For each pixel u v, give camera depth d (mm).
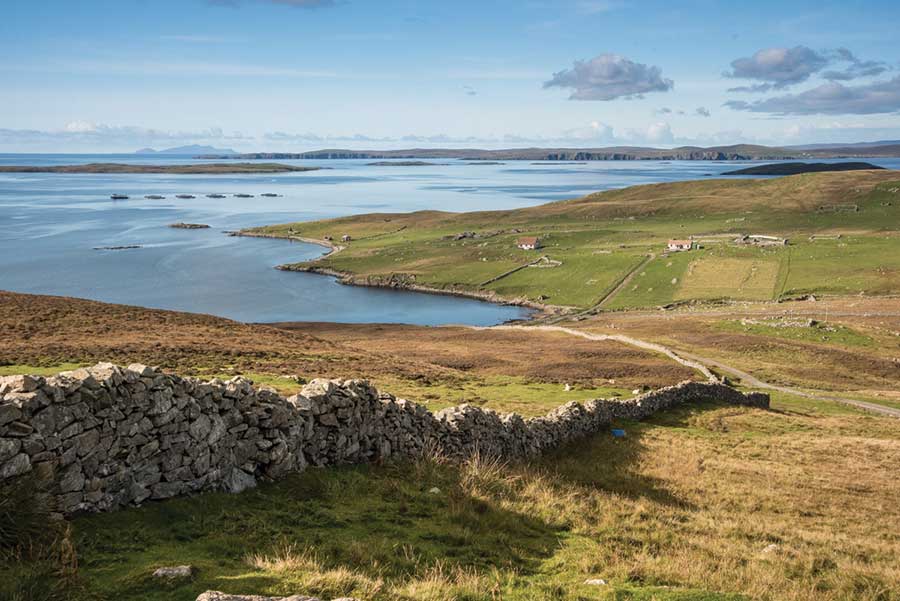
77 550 9195
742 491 21844
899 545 16938
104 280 188000
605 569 11797
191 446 12219
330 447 15734
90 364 35719
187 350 45250
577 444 27516
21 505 9133
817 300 156250
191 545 10117
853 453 30453
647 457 26031
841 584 12641
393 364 52656
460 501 14508
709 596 10672
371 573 9977
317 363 46531
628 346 84312
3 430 9242
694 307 159875
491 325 155750
